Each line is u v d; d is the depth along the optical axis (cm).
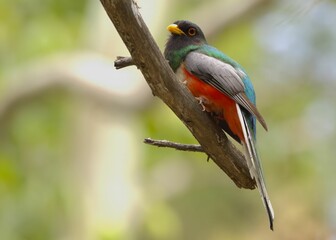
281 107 1830
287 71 1809
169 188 1883
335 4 1505
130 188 1619
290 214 1486
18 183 1406
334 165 1744
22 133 1706
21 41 1708
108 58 1692
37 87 1655
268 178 1750
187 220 1853
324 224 1448
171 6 1745
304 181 1727
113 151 1645
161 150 1739
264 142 1773
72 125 1695
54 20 1731
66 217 1570
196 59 846
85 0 1797
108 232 1498
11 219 1509
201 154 1739
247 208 1838
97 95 1652
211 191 1869
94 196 1603
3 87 1672
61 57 1686
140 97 1628
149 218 1586
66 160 1675
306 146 1770
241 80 830
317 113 1802
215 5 1759
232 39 1769
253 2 1706
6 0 1680
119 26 681
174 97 732
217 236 1833
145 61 704
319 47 1694
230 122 825
